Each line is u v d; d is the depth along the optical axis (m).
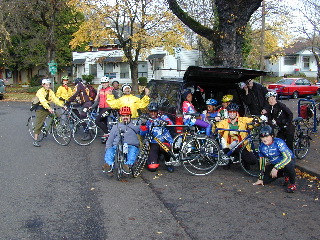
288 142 7.53
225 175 7.40
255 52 28.91
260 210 5.44
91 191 6.36
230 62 11.41
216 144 7.37
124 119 6.96
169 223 4.97
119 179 6.98
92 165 8.20
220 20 11.40
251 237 4.52
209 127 7.96
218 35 11.52
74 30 36.72
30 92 33.91
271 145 6.33
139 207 5.59
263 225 4.89
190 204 5.71
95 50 39.88
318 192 6.26
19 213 5.32
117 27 22.31
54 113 10.21
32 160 8.58
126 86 8.02
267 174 6.62
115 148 7.04
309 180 6.98
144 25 22.17
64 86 11.75
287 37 22.88
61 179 7.09
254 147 7.27
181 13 12.16
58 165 8.16
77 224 4.95
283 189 6.47
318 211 5.38
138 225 4.91
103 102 10.20
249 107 9.37
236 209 5.49
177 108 8.02
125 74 37.88
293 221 5.02
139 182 6.92
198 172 7.56
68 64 41.12
